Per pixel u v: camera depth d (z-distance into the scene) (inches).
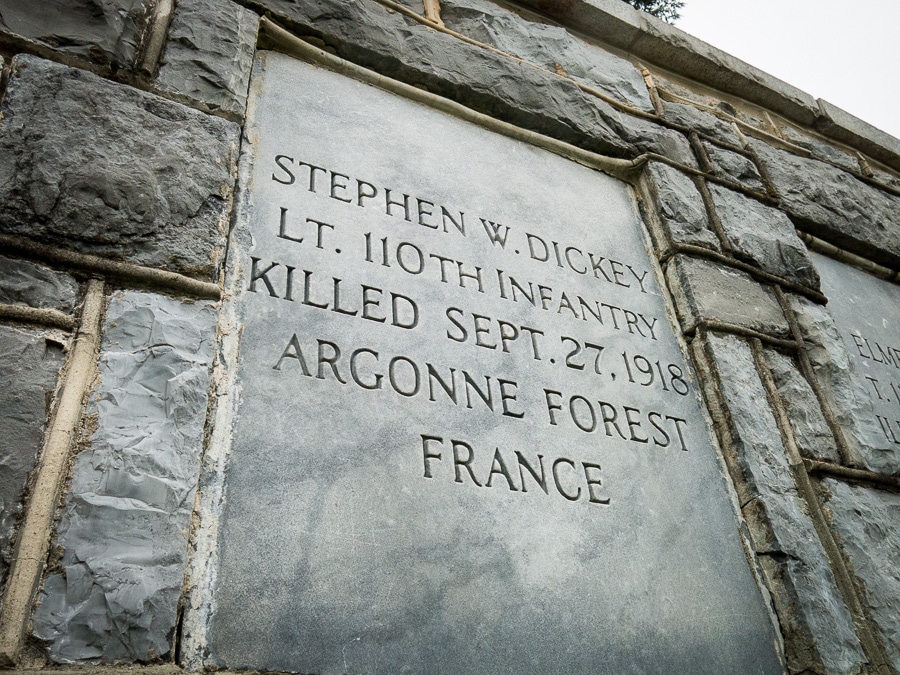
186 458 83.7
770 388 145.1
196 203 104.2
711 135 199.0
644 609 104.7
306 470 92.4
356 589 86.3
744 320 153.2
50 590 69.9
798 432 140.8
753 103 233.3
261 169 118.8
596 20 202.7
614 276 148.6
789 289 171.3
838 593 121.1
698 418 135.3
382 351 108.8
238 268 105.4
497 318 124.6
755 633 112.0
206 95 117.0
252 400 94.6
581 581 102.3
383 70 150.1
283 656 77.9
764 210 186.4
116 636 70.3
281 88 133.3
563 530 105.7
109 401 83.0
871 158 253.6
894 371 182.4
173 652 72.7
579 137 168.4
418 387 108.3
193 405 87.7
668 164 175.5
